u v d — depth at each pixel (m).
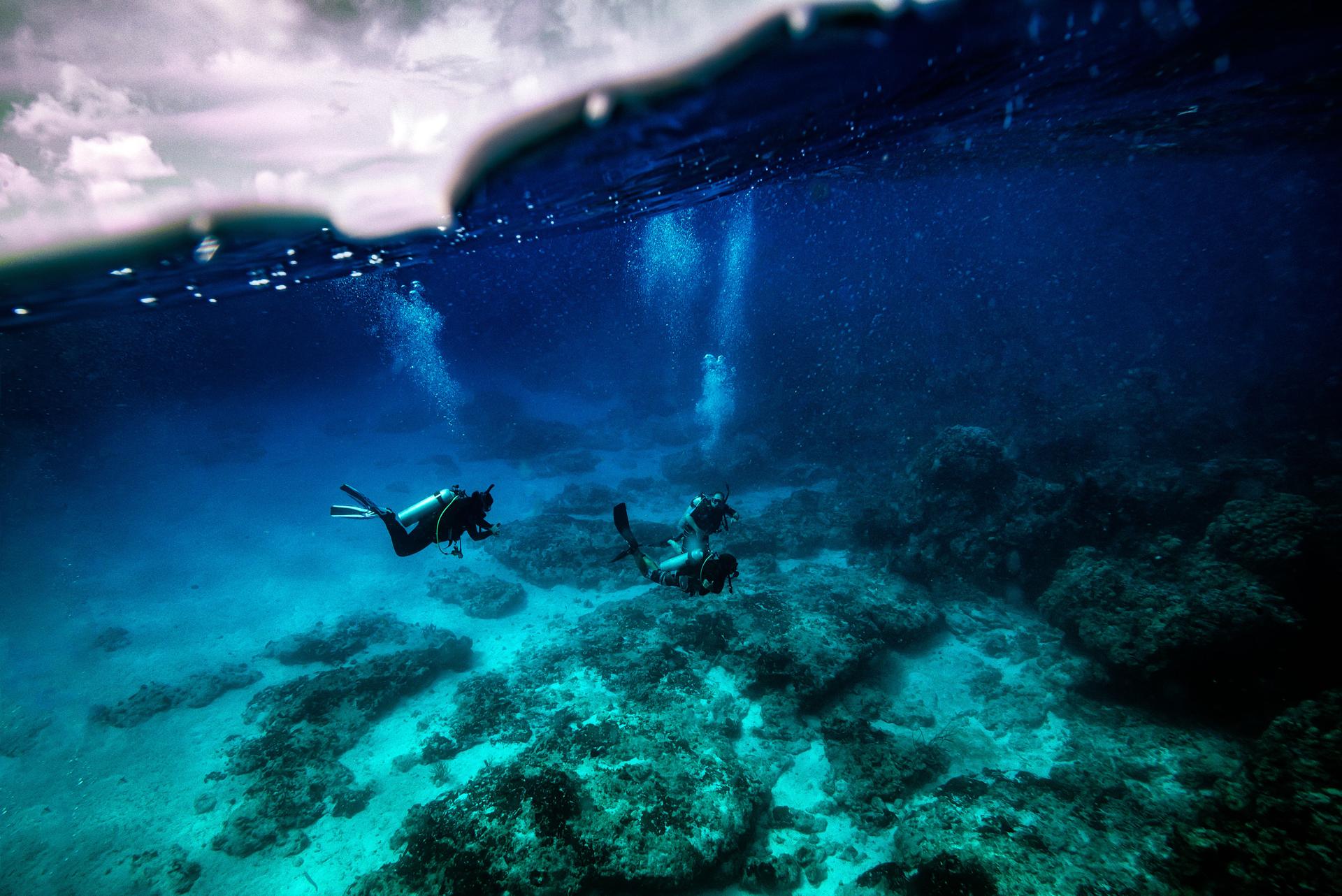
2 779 8.22
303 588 13.53
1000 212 64.25
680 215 34.03
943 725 7.82
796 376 26.06
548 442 23.91
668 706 8.20
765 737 7.71
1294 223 83.31
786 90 3.06
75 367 35.88
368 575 13.95
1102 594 8.36
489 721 8.36
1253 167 26.77
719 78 2.51
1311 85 8.54
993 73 4.68
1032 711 7.78
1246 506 8.17
